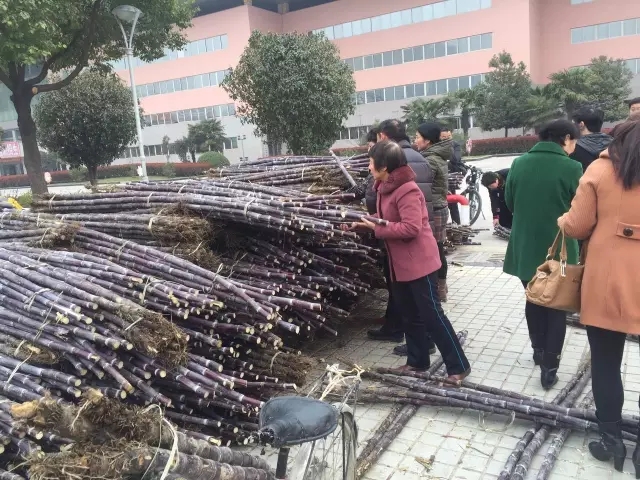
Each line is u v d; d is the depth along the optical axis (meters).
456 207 9.02
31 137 14.78
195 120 46.66
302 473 2.07
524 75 34.59
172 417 2.91
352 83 14.91
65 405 1.94
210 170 5.95
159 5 15.29
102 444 1.84
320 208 3.94
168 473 1.74
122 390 2.40
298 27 44.28
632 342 4.48
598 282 2.69
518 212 3.80
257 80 13.81
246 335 3.18
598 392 2.86
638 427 2.82
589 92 32.50
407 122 37.19
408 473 2.99
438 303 3.80
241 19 41.84
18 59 11.46
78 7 13.38
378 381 3.99
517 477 2.79
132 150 50.25
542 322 4.00
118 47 16.27
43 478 1.64
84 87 16.61
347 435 2.39
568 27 37.84
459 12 37.81
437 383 3.82
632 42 36.03
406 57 40.38
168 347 2.57
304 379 3.49
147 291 2.96
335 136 14.91
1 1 10.23
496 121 34.25
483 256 8.03
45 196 4.81
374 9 40.75
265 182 4.93
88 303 2.50
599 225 2.70
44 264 2.99
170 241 3.70
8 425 1.87
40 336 2.49
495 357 4.41
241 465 2.24
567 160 3.60
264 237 4.05
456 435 3.33
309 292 3.76
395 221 3.70
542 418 3.27
